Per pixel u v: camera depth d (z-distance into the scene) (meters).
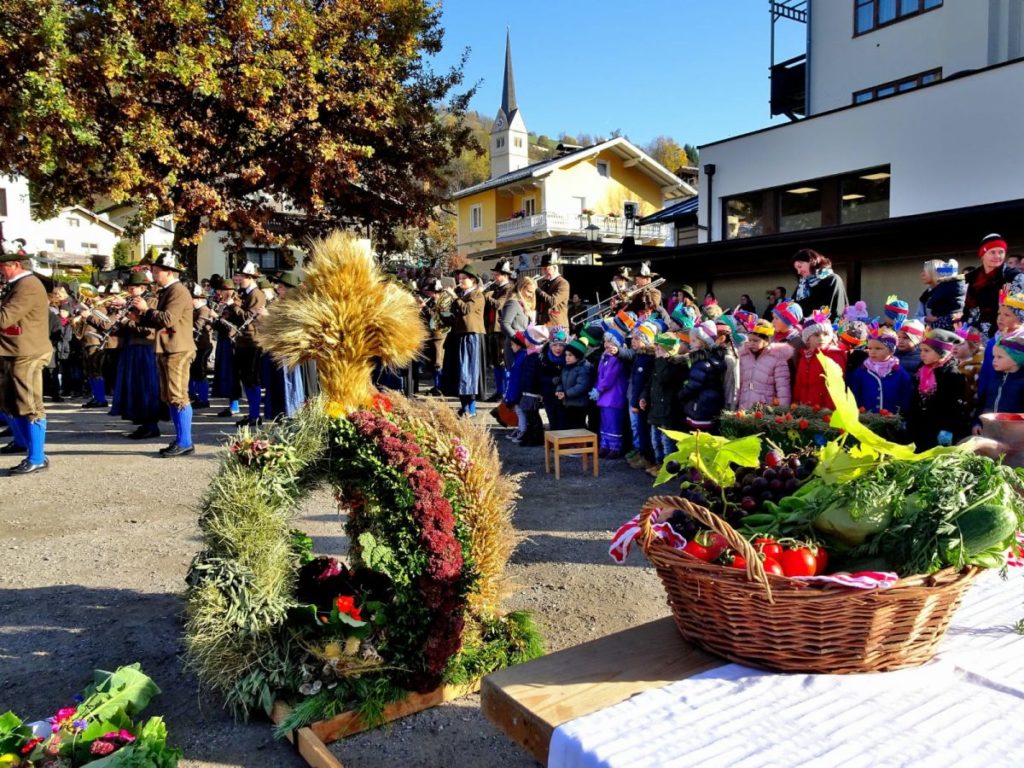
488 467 2.87
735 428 4.24
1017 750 1.15
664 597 3.86
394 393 2.89
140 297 8.34
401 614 2.60
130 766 2.12
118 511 5.46
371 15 15.22
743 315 6.65
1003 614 1.68
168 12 12.39
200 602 2.55
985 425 2.05
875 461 1.58
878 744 1.17
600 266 17.39
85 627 3.51
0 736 2.25
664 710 1.30
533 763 2.45
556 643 3.33
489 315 11.20
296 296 2.62
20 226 38.50
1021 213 10.27
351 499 2.92
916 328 5.26
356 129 15.69
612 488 6.12
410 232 22.83
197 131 13.55
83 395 13.36
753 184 15.88
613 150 35.97
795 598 1.37
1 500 5.77
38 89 11.21
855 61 17.38
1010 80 11.72
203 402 11.25
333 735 2.55
